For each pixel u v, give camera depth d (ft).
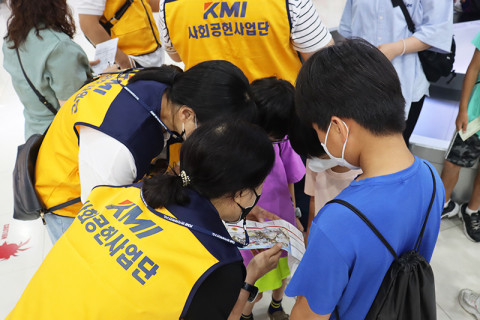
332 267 2.58
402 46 6.31
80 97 4.20
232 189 2.81
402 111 2.46
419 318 2.85
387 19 6.45
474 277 6.93
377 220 2.48
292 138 4.14
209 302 2.67
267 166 2.89
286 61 5.79
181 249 2.70
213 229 2.84
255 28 5.35
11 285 7.14
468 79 6.40
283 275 5.09
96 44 7.77
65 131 4.19
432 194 2.74
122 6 7.61
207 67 3.72
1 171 10.27
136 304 2.59
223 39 5.59
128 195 3.23
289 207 5.26
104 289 2.65
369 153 2.53
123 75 4.49
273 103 4.08
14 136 11.73
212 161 2.72
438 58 6.65
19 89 6.02
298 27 5.31
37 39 5.51
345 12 7.24
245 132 2.81
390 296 2.72
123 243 2.81
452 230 7.89
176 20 5.62
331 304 2.76
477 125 6.55
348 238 2.50
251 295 3.65
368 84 2.33
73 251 2.94
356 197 2.53
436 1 6.03
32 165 4.64
